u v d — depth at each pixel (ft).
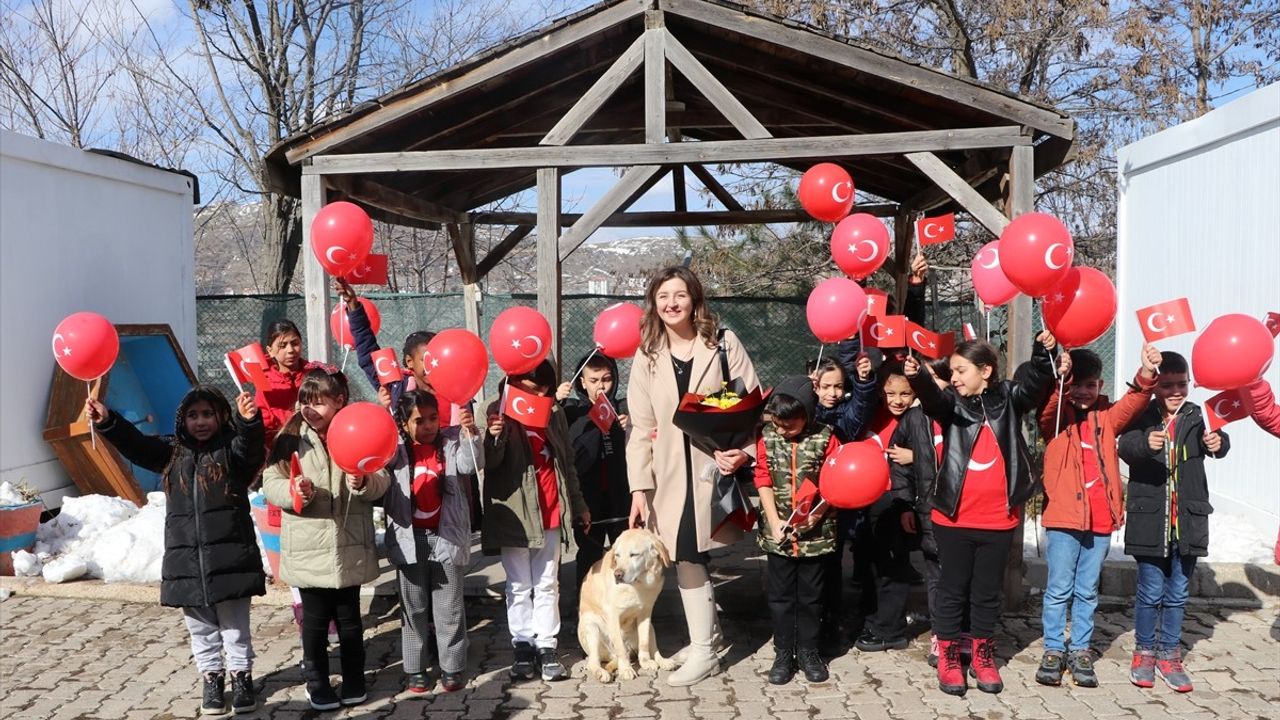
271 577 19.39
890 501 15.70
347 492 13.80
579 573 17.66
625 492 17.28
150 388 28.84
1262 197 21.98
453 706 14.19
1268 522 21.38
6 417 23.65
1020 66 47.26
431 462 14.55
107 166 27.61
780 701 14.17
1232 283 23.31
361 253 15.74
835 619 16.03
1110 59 46.29
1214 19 49.11
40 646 16.87
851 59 17.71
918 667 15.44
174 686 15.05
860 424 14.61
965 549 14.14
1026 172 17.54
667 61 18.88
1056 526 14.34
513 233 31.94
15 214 24.26
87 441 24.86
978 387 14.11
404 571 14.42
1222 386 13.07
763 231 44.45
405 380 16.51
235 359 14.52
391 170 18.69
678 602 18.31
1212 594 18.60
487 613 18.42
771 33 17.74
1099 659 15.61
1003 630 16.99
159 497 24.94
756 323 33.60
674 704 14.14
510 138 24.23
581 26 17.94
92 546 21.04
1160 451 13.98
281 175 19.72
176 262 31.24
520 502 14.89
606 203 18.16
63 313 25.90
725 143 18.01
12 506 20.74
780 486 14.61
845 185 16.72
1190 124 25.11
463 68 18.03
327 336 19.27
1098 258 49.67
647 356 15.05
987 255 15.23
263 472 13.71
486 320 34.96
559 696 14.51
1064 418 14.53
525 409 14.15
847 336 14.57
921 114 19.48
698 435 14.17
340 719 13.75
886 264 30.35
